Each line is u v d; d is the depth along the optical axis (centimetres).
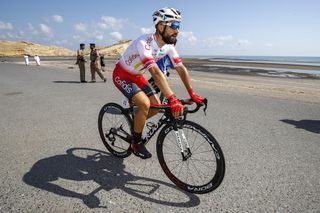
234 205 237
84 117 543
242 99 750
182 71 286
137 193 257
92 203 240
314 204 237
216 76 1797
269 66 4084
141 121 282
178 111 231
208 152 258
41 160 334
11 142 400
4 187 268
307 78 1844
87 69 1989
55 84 1071
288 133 439
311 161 329
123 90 293
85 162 328
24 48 11744
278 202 240
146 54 254
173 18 248
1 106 664
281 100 741
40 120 524
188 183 265
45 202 241
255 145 384
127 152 329
